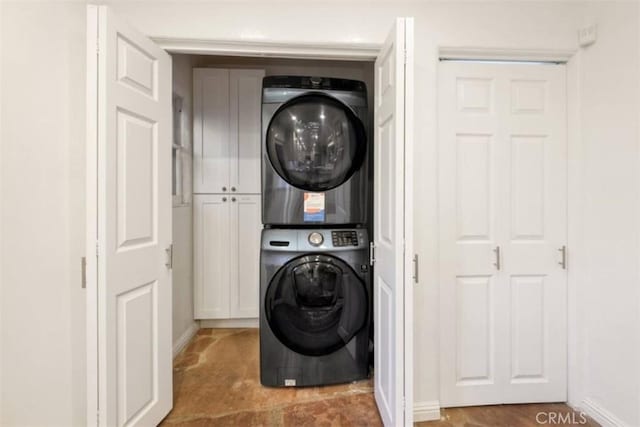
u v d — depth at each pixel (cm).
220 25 168
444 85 179
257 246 274
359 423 166
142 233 150
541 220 184
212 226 271
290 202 191
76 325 133
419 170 170
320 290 189
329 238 191
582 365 178
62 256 128
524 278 185
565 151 184
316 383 193
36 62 117
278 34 170
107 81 127
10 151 108
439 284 179
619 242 158
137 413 147
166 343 168
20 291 112
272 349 192
